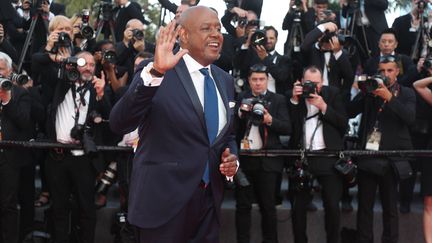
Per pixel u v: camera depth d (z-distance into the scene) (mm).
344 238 7469
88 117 7090
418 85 7375
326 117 7109
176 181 4223
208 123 4332
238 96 7469
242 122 7375
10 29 8875
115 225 7387
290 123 7297
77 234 7383
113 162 7684
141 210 4258
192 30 4309
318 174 7203
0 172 7043
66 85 7152
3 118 7074
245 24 8523
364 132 7355
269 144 7305
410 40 9031
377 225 7918
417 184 8945
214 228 4441
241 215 7340
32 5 8844
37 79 8094
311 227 7840
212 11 4359
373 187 7250
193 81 4363
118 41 9180
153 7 12016
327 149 7172
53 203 7188
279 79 8055
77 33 8180
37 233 7379
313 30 7879
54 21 7703
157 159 4238
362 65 8633
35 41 8578
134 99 4012
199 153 4254
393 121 7246
